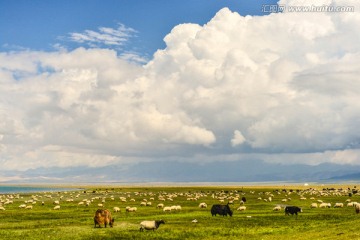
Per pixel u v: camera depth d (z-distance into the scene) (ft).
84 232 161.99
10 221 211.00
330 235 131.75
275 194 503.61
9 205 341.82
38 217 231.50
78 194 576.61
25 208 302.66
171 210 264.52
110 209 288.92
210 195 484.74
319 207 278.87
